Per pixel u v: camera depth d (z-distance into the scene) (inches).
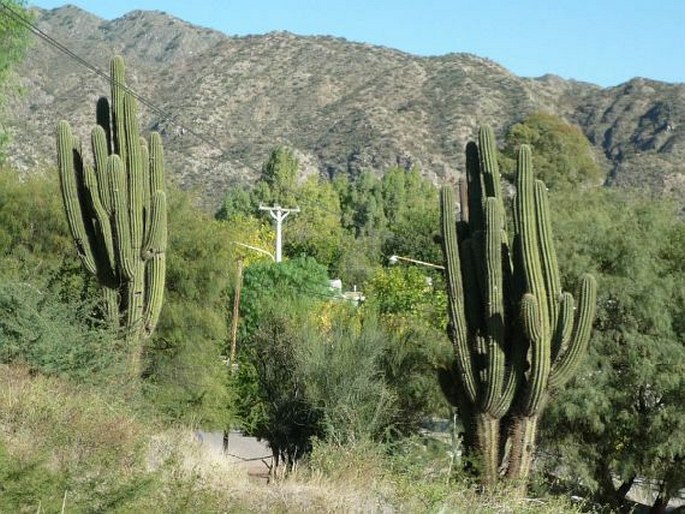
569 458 942.4
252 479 596.1
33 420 505.0
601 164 4569.4
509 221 1150.3
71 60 4788.4
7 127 1232.8
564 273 1000.2
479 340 763.4
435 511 551.8
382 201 3157.0
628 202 1080.8
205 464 565.9
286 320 1009.5
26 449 445.7
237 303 1136.8
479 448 758.5
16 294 746.2
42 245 1044.5
